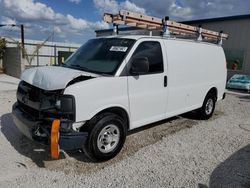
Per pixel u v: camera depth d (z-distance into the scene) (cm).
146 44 462
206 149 469
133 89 432
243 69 1509
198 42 610
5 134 496
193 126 613
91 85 368
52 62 2152
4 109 690
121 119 412
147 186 337
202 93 632
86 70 430
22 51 1599
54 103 359
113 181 346
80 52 503
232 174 375
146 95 459
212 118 702
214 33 793
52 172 363
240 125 640
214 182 352
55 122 338
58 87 351
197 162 412
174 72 520
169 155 435
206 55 634
